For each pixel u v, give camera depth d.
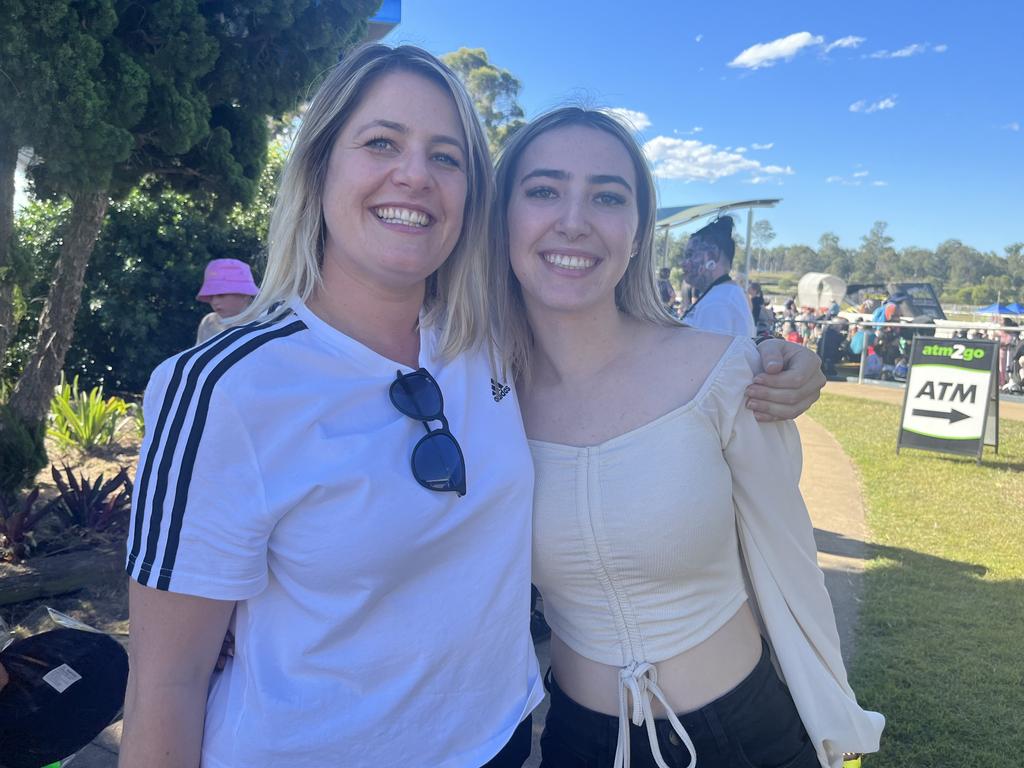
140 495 1.16
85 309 9.14
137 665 1.18
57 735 1.67
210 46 4.19
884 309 15.30
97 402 7.06
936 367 8.25
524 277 1.66
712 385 1.57
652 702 1.56
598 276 1.62
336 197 1.38
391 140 1.37
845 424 10.33
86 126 3.56
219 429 1.14
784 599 1.67
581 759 1.63
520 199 1.67
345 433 1.26
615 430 1.59
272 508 1.17
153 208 9.28
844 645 3.87
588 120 1.68
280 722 1.21
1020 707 3.30
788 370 1.60
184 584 1.13
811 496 6.67
